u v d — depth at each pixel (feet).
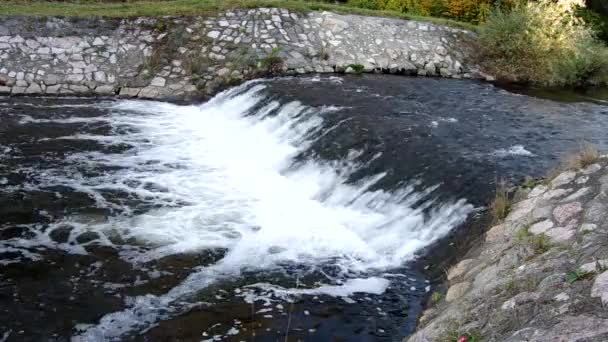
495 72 44.37
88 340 14.55
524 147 24.67
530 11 46.11
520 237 15.24
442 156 23.07
